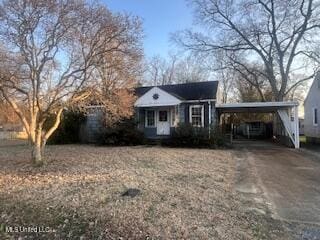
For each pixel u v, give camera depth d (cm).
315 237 480
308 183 860
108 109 1213
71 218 570
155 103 2112
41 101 1087
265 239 469
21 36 945
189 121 2186
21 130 3291
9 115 1973
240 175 973
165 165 1134
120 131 2056
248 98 3950
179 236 477
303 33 2830
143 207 608
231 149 1827
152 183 811
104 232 507
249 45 3083
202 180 863
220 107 2167
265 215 579
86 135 2327
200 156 1417
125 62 1107
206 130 1895
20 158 1364
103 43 1011
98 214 576
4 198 703
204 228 506
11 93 1052
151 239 471
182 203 636
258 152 1673
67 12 962
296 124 1947
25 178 906
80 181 848
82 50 1023
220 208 610
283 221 549
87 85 1080
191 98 2189
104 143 2081
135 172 979
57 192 733
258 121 3584
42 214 598
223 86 4353
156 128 2277
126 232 500
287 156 1485
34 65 1000
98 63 1030
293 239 471
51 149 1778
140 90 2405
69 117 2259
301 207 633
